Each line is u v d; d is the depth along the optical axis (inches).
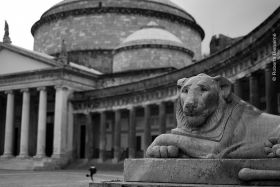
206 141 390.9
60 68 2632.9
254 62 1409.9
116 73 2792.8
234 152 379.6
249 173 350.6
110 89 2524.6
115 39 3297.2
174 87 2070.6
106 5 3371.1
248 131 389.4
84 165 2539.4
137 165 404.2
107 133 2800.2
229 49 1611.7
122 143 2728.8
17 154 3004.4
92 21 3334.2
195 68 1875.0
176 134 408.5
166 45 2822.3
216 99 400.8
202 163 371.9
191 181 373.7
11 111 2815.0
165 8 3457.2
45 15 3641.7
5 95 2982.3
